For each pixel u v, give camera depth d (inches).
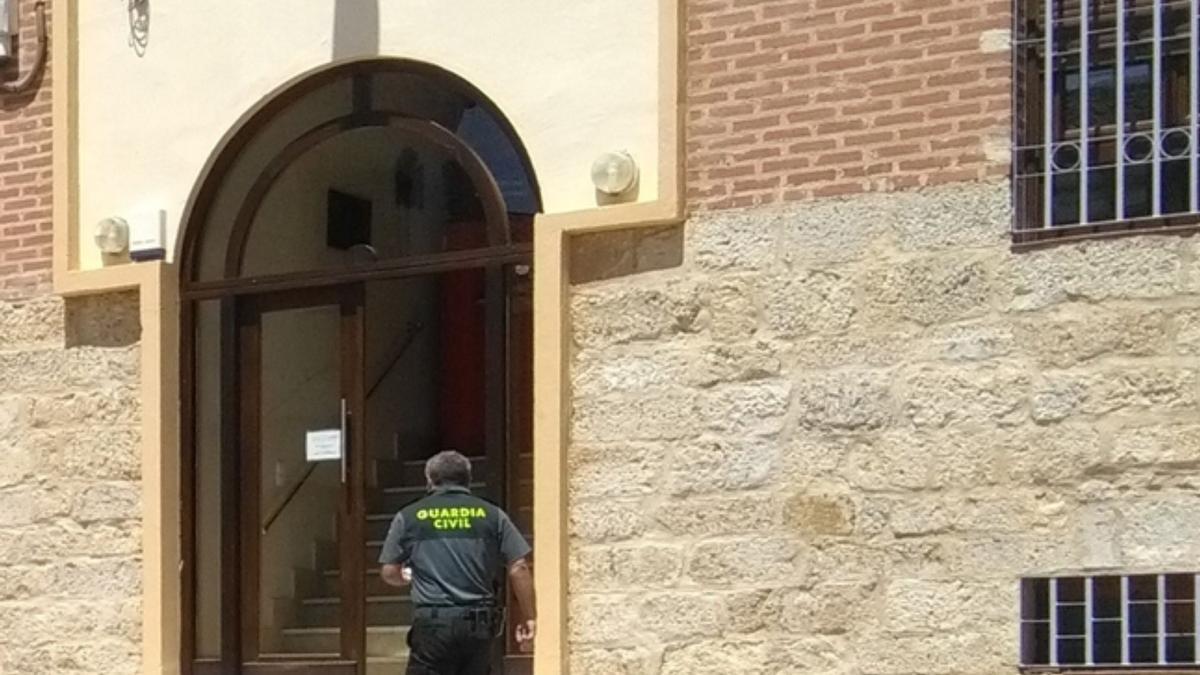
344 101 468.8
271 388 482.6
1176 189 375.9
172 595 473.7
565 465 424.8
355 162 472.1
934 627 387.9
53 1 495.2
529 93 436.1
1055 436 380.2
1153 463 371.2
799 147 407.8
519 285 446.3
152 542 472.4
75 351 489.1
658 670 413.4
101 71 490.9
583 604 421.7
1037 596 381.4
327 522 477.1
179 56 481.7
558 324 425.7
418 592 396.8
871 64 401.7
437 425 477.4
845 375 400.2
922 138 396.2
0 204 501.0
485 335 450.6
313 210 477.7
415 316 480.1
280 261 480.4
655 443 417.4
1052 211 384.8
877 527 394.9
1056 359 381.1
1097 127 382.9
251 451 484.4
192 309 485.1
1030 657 380.2
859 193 401.4
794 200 407.2
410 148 464.8
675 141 415.8
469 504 399.2
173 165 480.4
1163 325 372.8
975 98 391.9
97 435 485.1
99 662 480.7
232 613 481.7
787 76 409.7
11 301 498.0
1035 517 380.8
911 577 390.9
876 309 398.0
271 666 478.9
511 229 447.5
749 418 408.8
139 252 480.4
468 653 395.5
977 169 390.6
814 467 401.7
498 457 446.0
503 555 399.9
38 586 489.7
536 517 424.5
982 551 385.1
